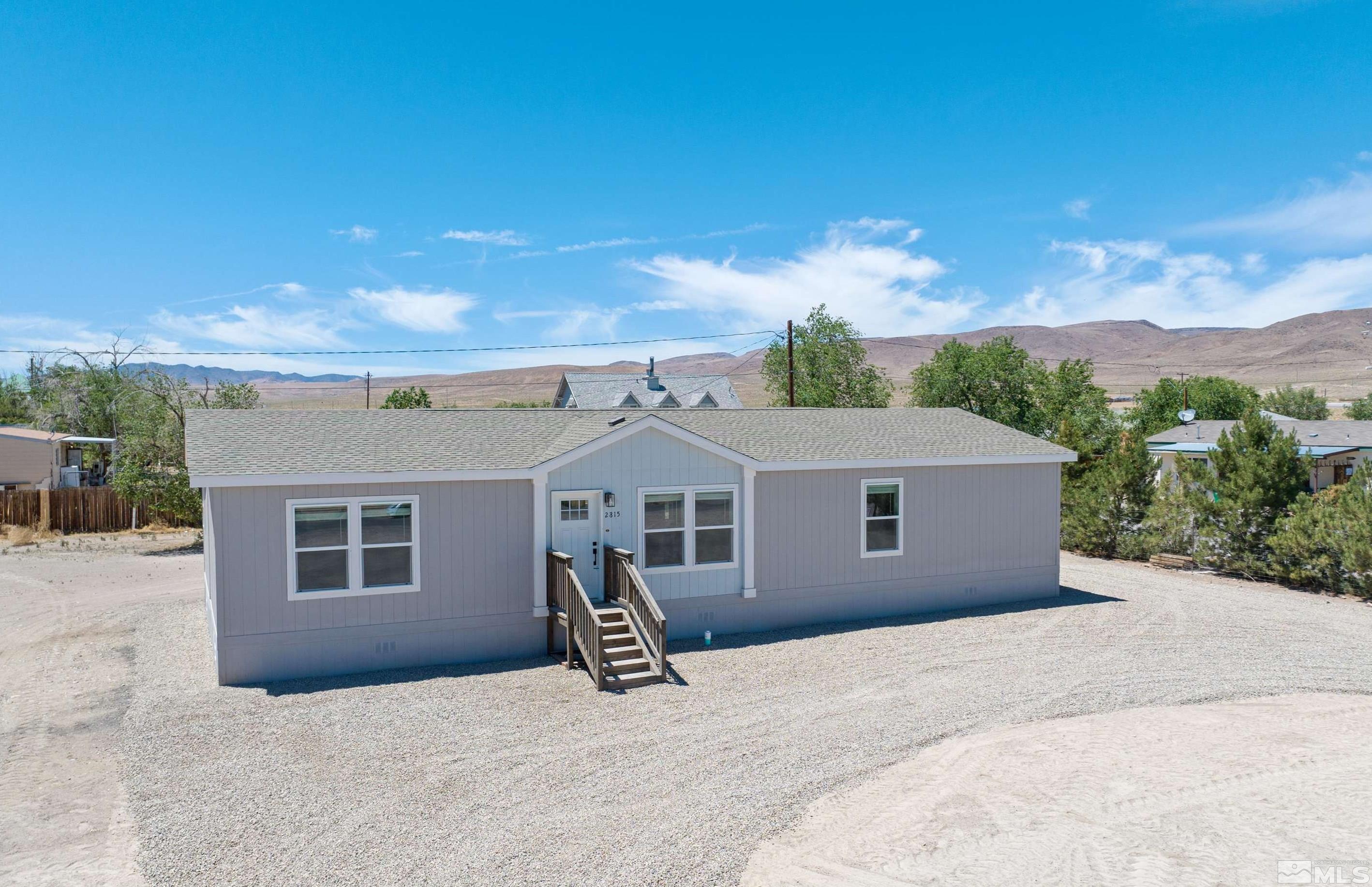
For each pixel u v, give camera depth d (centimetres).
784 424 1986
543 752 1054
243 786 949
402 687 1330
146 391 3281
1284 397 6769
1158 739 1084
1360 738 1086
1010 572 1967
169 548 2877
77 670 1423
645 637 1422
